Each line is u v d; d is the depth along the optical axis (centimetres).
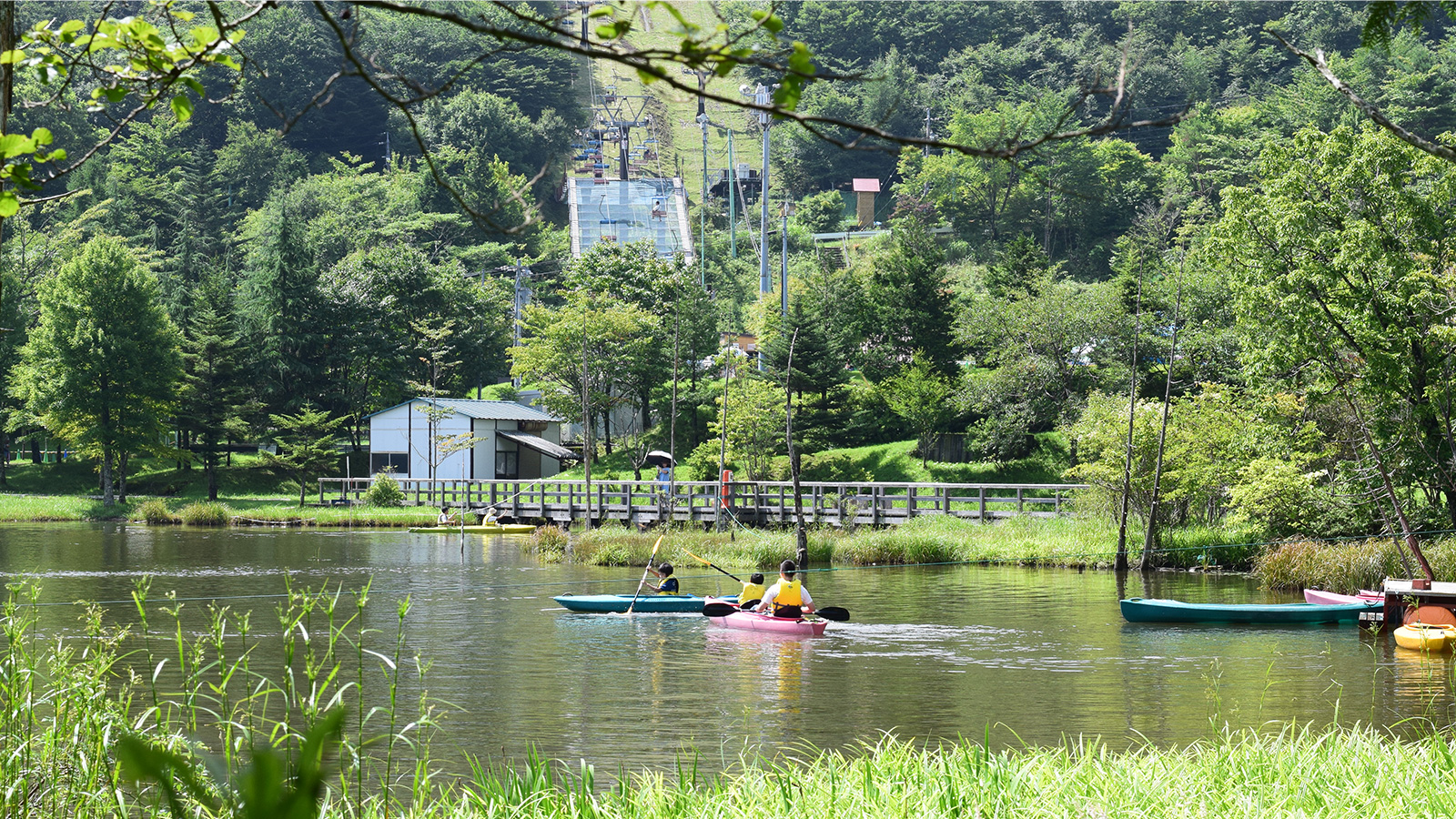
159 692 1275
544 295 9675
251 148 11925
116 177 10288
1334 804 669
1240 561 2897
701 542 3428
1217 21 13788
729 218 13300
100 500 6147
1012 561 3153
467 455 6275
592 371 6153
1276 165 2831
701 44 267
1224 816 641
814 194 13600
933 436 5488
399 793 898
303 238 8062
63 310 6131
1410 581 1948
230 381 6725
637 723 1216
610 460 6588
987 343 5288
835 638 1838
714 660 1631
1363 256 2594
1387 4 412
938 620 2047
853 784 723
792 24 15662
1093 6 14775
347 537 4328
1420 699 1330
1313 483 2788
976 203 11119
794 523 4075
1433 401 2573
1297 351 2731
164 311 6562
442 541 4141
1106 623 1998
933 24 15275
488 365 8150
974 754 771
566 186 13688
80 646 1503
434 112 13125
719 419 6119
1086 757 775
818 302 6438
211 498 6419
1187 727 1187
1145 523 3072
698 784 878
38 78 394
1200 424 3088
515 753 1077
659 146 16112
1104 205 10488
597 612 2147
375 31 12756
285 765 102
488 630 1933
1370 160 2673
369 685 1423
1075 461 4934
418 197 11394
